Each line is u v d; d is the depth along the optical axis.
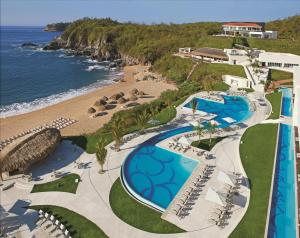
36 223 27.83
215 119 50.91
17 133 57.91
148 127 48.12
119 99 73.94
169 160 38.00
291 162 35.91
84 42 186.88
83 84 101.12
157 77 102.75
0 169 34.44
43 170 36.88
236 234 25.05
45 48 198.50
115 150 40.72
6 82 103.19
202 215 27.47
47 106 75.94
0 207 30.30
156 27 165.62
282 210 27.81
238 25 114.94
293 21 138.50
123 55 151.12
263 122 48.16
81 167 37.09
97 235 25.91
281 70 78.12
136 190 32.19
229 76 74.00
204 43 113.62
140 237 25.41
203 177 33.22
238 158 37.06
